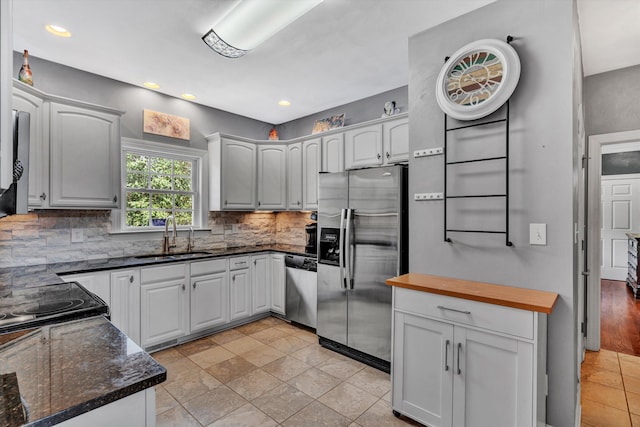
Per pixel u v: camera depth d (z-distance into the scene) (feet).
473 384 5.69
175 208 12.43
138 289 9.39
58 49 8.71
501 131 6.62
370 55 9.09
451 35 7.34
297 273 11.96
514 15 6.49
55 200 8.55
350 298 9.68
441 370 6.08
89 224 10.12
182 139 12.42
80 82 9.93
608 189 21.71
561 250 5.97
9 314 4.54
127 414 2.64
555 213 6.04
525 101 6.35
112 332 3.84
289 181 13.98
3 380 2.68
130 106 11.03
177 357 9.56
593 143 10.03
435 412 6.15
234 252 12.12
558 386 5.99
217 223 13.39
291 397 7.54
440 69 7.49
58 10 7.02
